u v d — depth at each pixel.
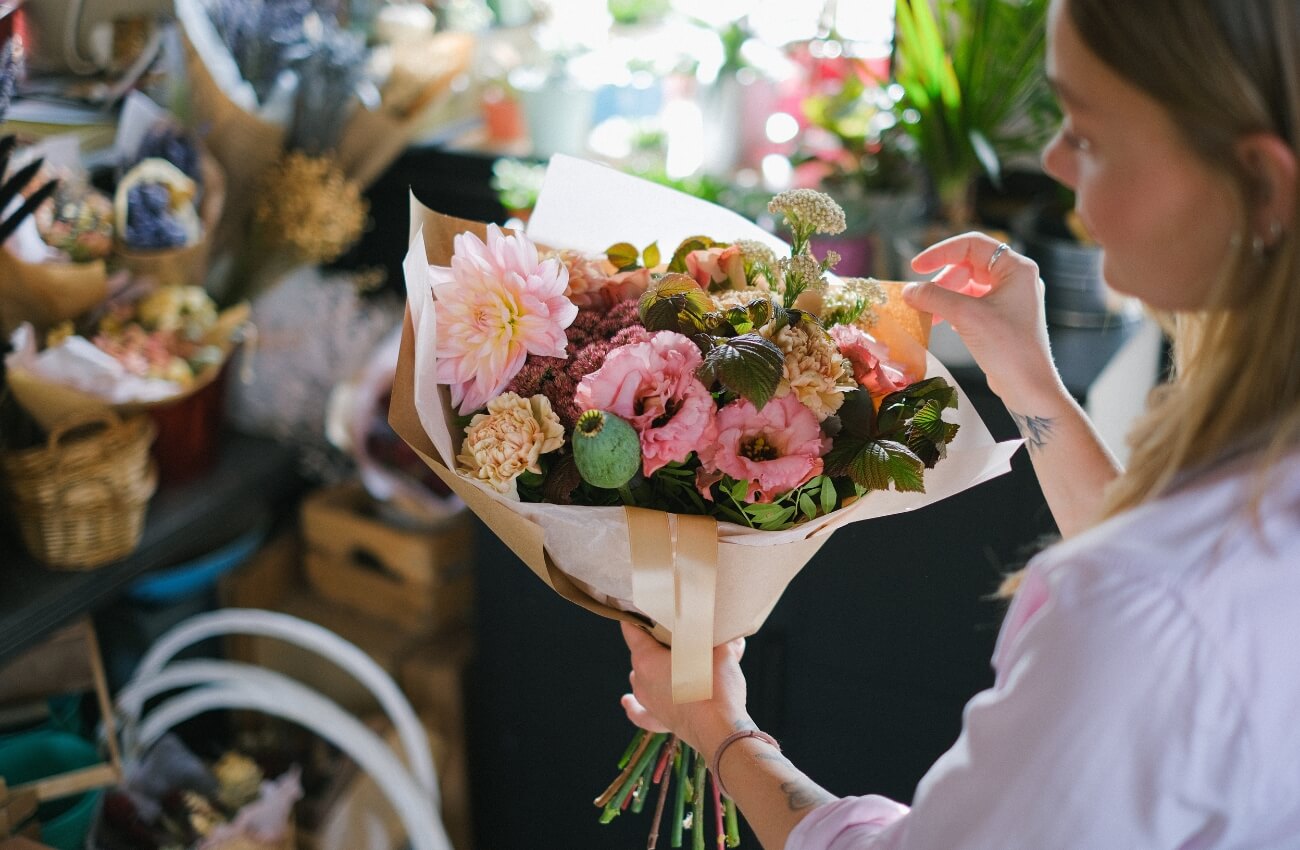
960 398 1.08
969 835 0.65
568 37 2.26
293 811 1.79
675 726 1.00
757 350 0.87
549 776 2.04
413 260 0.92
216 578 1.99
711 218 1.12
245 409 2.05
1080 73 0.63
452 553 2.06
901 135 1.85
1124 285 0.68
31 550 1.63
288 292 2.07
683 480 0.94
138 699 1.65
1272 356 0.61
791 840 0.81
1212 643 0.59
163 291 1.73
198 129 1.85
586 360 0.94
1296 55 0.57
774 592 1.03
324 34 1.88
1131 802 0.61
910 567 1.69
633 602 0.97
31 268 1.58
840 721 1.82
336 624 2.09
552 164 1.12
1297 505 0.60
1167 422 0.68
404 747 1.96
